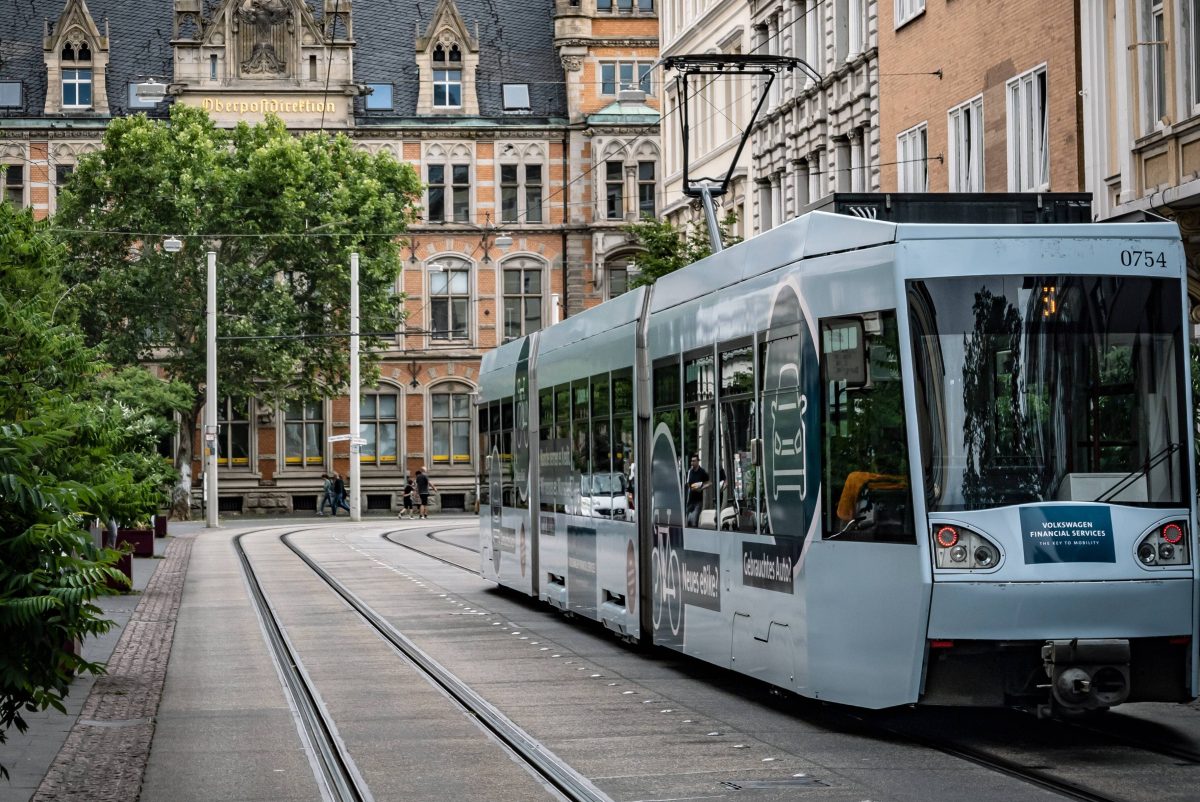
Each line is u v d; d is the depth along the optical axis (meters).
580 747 13.17
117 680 17.84
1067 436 12.56
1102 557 12.41
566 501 22.86
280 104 76.19
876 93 37.47
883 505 12.83
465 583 32.00
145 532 41.19
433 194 77.69
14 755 13.02
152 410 50.59
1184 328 12.90
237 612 26.27
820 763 12.26
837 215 13.79
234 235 63.66
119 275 62.97
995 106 30.41
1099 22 25.64
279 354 63.78
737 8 49.38
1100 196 25.52
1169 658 12.65
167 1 79.31
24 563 9.13
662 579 18.17
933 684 12.46
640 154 77.19
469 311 77.62
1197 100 22.52
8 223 22.67
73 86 76.00
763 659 14.88
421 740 13.72
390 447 77.06
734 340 15.70
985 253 12.77
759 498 14.98
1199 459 13.88
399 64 78.81
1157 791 10.87
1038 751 12.58
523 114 77.94
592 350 21.34
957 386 12.57
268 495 75.19
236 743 13.72
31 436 9.28
